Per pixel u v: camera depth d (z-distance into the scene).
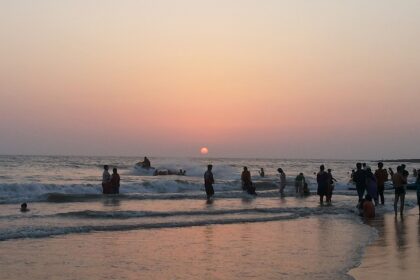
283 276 10.22
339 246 13.76
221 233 16.11
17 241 14.01
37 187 30.36
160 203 25.58
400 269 10.70
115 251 12.88
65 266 11.07
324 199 30.33
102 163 103.50
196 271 10.71
